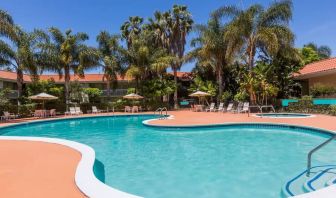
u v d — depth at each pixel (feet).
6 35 67.31
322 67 77.71
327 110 63.82
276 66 79.97
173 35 111.34
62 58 85.46
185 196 17.35
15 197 13.88
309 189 17.11
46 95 74.90
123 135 43.24
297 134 40.24
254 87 73.67
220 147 32.22
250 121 50.11
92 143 36.50
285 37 72.95
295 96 89.56
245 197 16.89
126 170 23.45
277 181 19.70
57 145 27.25
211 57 89.61
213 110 85.35
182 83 123.34
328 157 26.11
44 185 15.62
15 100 84.94
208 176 21.35
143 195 17.67
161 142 36.19
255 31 75.92
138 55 95.30
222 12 80.18
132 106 95.50
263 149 30.60
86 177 16.53
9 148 25.95
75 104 89.30
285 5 73.46
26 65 73.31
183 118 60.13
